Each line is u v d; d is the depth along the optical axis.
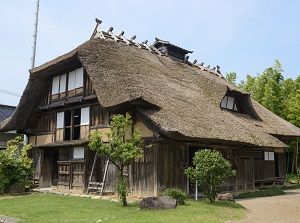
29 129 16.30
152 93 10.82
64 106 14.54
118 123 8.44
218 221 6.61
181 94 13.04
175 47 19.59
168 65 16.58
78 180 12.16
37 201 9.40
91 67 11.76
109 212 7.42
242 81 28.20
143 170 10.40
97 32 16.08
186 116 10.71
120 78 11.04
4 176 11.76
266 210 8.88
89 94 13.17
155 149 10.16
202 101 13.91
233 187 13.18
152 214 7.02
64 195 11.09
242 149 13.98
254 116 17.27
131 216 6.79
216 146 12.51
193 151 13.57
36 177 15.16
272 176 16.92
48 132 15.53
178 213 7.20
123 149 8.28
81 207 8.20
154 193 9.86
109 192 10.94
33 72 14.34
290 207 9.62
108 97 10.53
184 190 10.77
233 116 14.95
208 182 9.10
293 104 22.75
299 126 22.08
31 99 15.68
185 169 10.14
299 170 19.31
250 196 12.35
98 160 12.10
